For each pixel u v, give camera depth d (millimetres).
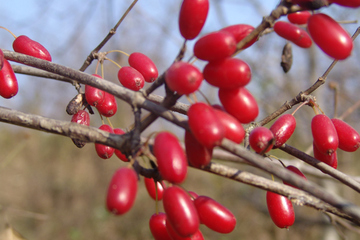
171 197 139
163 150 138
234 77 142
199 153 146
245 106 148
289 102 214
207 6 150
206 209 163
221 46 140
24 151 1152
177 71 139
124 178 134
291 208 186
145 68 216
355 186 184
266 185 159
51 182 1067
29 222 897
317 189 138
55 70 187
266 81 700
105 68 1030
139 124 153
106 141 156
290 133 186
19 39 207
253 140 168
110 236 878
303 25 188
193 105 140
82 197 1047
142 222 903
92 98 199
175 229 140
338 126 190
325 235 606
